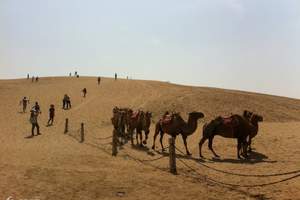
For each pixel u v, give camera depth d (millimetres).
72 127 33344
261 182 13328
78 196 11164
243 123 18297
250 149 19484
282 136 22469
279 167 15570
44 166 15062
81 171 14375
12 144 23156
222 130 18547
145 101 47062
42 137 27234
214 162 17359
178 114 19922
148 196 11414
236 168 15789
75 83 76250
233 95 49719
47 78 94688
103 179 13219
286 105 49094
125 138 26938
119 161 17344
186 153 20141
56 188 11828
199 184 13047
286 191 12031
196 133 27688
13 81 86062
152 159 18172
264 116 40750
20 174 13336
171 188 12352
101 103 47812
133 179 13375
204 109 41312
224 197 11516
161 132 21438
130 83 69875
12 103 48406
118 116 27328
